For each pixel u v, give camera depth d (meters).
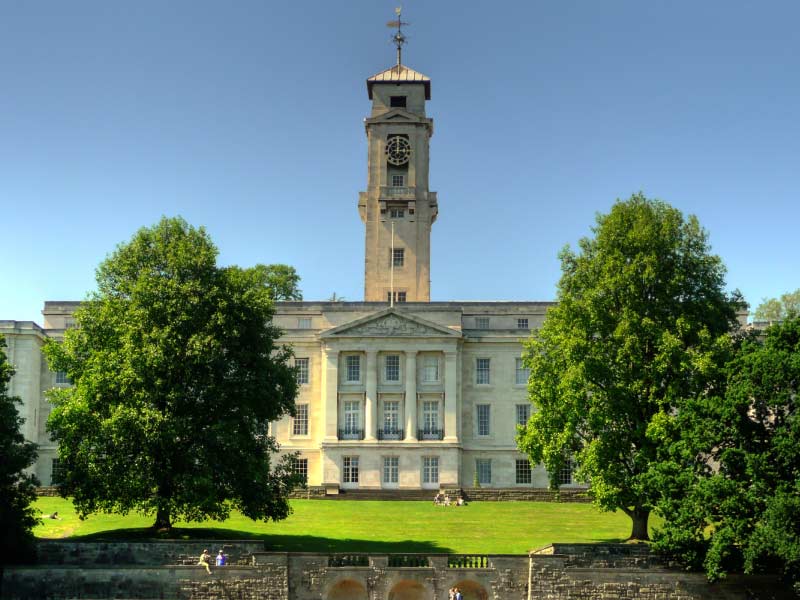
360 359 103.19
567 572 58.31
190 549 59.72
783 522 52.19
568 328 65.12
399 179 113.56
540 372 67.75
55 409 64.44
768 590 57.50
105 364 62.84
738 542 54.38
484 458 103.06
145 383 62.53
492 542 67.19
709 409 57.19
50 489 87.31
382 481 100.38
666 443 58.97
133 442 61.06
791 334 56.50
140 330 63.50
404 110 113.44
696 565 57.84
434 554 59.50
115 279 66.88
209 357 62.50
